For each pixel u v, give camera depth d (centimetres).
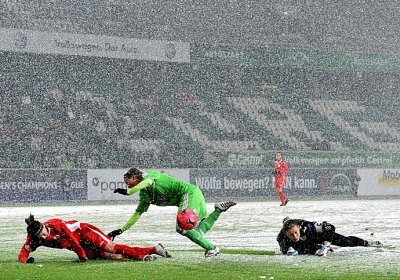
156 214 3241
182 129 6203
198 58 6412
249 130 6469
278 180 4219
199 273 1095
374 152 6366
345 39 7238
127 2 6325
